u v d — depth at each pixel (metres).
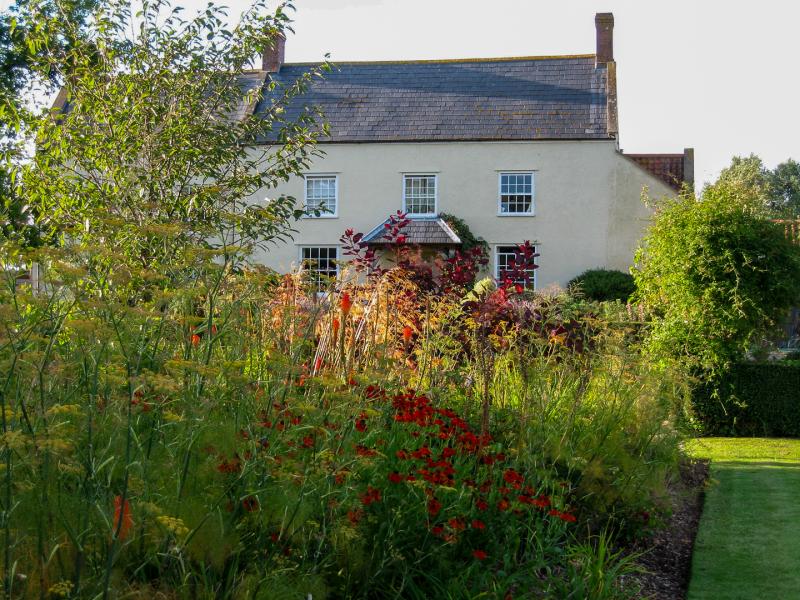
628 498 5.68
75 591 2.72
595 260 24.16
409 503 4.17
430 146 24.89
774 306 12.21
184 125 8.20
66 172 8.34
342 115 25.86
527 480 5.02
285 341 5.07
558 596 4.36
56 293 3.37
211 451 3.38
